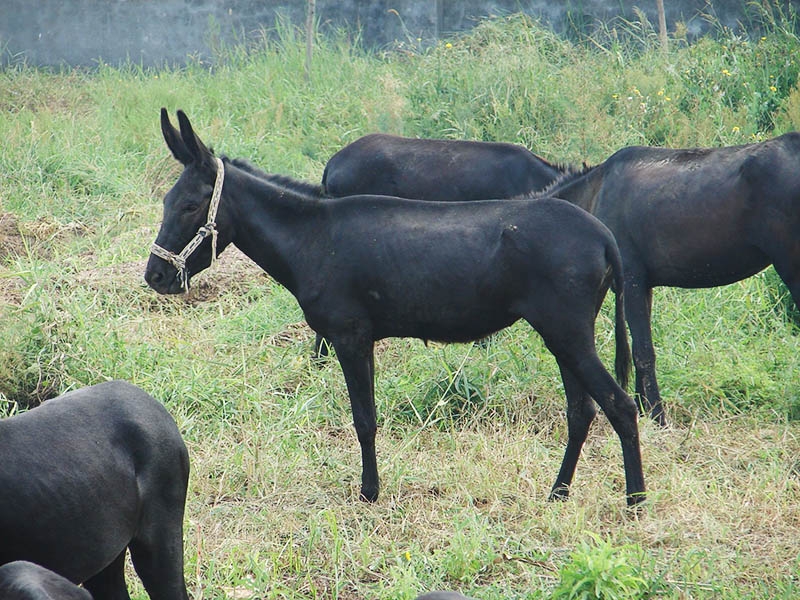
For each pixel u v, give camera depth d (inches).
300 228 393.4
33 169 723.4
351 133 773.3
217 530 359.9
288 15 1021.8
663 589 312.5
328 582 330.6
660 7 869.8
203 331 517.7
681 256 450.0
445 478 398.0
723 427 438.6
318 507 381.1
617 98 741.3
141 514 265.3
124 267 578.9
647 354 458.0
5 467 241.1
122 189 710.5
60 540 246.2
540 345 496.1
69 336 476.7
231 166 401.4
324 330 392.8
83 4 1019.3
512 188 525.3
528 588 319.9
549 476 398.9
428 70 815.7
